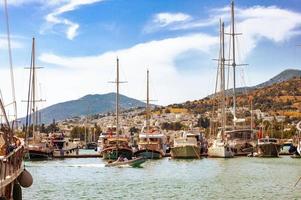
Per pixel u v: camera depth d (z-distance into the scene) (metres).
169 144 143.62
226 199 49.78
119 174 78.12
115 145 111.06
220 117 149.12
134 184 64.06
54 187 60.53
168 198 50.91
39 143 115.88
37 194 54.00
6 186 29.89
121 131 144.50
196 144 118.38
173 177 72.94
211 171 82.62
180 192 55.56
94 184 64.19
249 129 136.12
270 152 121.19
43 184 63.84
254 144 127.50
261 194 53.19
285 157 122.44
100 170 85.56
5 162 28.81
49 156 118.00
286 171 81.81
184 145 115.12
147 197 51.72
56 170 85.75
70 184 64.12
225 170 84.44
